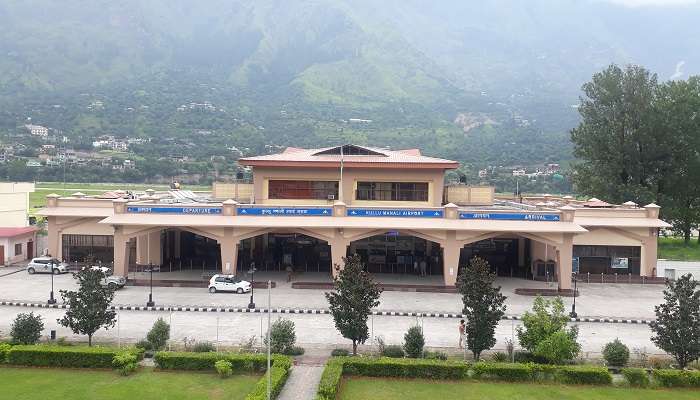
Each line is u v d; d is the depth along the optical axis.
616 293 49.16
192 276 52.03
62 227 56.72
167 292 46.28
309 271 55.56
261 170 54.75
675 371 27.17
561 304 30.11
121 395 24.66
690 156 64.94
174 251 58.28
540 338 29.31
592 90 70.12
